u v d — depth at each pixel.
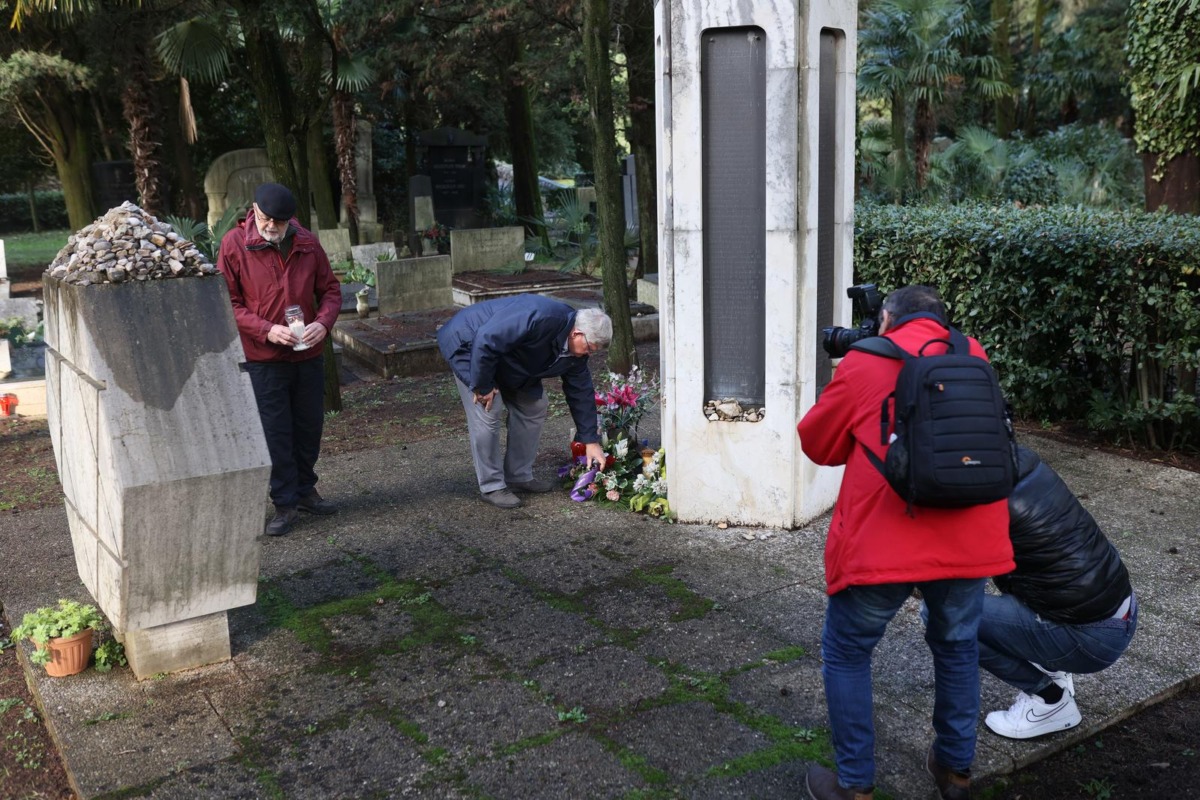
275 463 5.08
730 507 4.99
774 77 4.45
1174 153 8.79
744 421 4.88
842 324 5.20
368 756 3.08
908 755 3.01
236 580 3.65
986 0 26.81
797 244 4.60
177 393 3.37
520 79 19.11
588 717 3.26
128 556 3.35
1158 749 3.14
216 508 3.46
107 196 22.20
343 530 5.13
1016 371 6.70
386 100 24.03
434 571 4.55
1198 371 6.07
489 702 3.38
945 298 7.00
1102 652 2.90
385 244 16.31
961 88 19.34
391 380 9.23
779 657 3.63
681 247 4.75
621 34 13.72
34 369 8.77
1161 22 8.55
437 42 18.31
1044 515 2.79
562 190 26.69
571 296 12.72
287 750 3.13
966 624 2.65
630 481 5.55
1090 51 24.67
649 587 4.29
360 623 4.04
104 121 22.88
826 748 3.05
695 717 3.24
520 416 5.46
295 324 4.82
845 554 2.61
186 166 23.44
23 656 3.85
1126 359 6.39
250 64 7.26
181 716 3.35
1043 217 6.66
